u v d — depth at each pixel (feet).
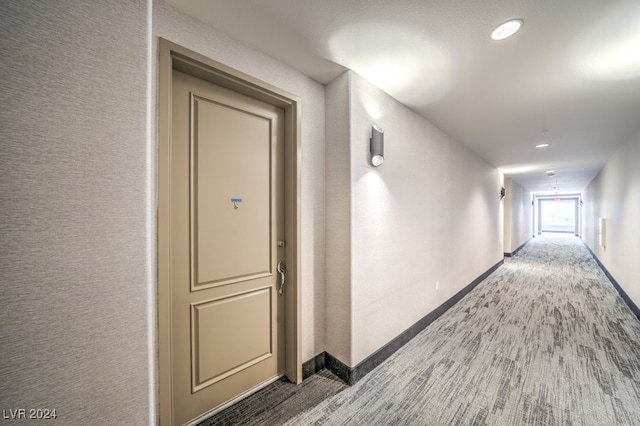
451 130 10.44
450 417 5.08
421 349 7.71
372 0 4.08
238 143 5.49
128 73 2.94
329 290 6.67
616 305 11.51
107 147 2.79
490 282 15.44
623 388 5.89
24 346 2.35
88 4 2.69
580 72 6.09
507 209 24.63
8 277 2.29
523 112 8.57
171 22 4.25
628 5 4.02
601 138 11.46
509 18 4.41
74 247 2.59
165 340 4.23
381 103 7.07
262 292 5.95
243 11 4.36
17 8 2.32
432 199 9.81
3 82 2.26
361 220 6.43
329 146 6.66
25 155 2.36
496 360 7.08
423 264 9.21
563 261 22.47
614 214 14.34
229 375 5.36
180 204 4.66
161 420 4.18
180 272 4.66
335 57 5.65
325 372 6.59
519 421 4.97
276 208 6.21
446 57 5.59
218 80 5.05
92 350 2.68
